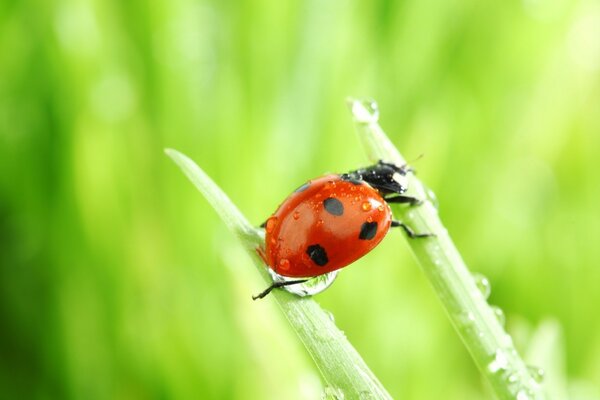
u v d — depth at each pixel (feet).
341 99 0.33
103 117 0.33
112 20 0.33
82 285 0.33
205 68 0.33
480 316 0.26
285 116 0.33
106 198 0.33
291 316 0.25
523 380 0.26
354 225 0.27
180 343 0.31
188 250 0.32
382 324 0.32
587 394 0.33
